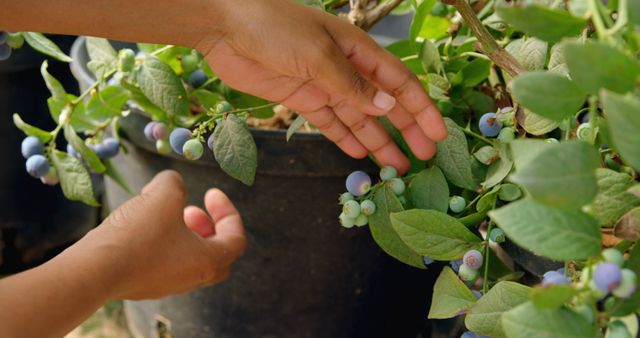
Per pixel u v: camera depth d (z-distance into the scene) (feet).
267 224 2.72
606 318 1.64
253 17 2.14
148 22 2.19
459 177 2.28
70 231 3.83
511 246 2.22
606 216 1.84
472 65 2.46
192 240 2.51
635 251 1.73
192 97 2.78
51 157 2.66
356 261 2.78
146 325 3.14
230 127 2.32
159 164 2.77
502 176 2.16
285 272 2.80
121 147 2.82
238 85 2.35
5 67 3.44
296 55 2.14
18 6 2.13
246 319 2.90
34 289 2.16
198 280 2.55
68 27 2.19
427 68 2.50
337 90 2.16
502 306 1.92
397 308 2.93
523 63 2.21
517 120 2.14
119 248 2.33
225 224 2.69
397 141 2.45
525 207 1.56
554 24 1.56
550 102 1.56
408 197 2.33
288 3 2.17
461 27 2.64
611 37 1.55
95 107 2.68
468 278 2.10
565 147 1.50
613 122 1.42
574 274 1.88
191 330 2.99
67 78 3.66
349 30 2.22
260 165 2.58
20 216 3.68
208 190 2.74
